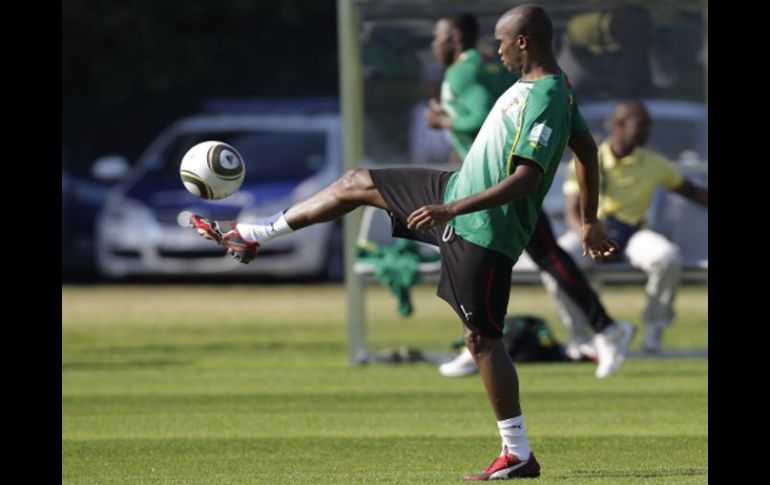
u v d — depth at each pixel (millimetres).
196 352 46281
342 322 55812
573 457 27328
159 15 93188
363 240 43750
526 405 34656
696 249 45281
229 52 97938
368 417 32969
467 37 39000
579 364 42656
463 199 22781
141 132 95250
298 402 35469
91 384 38812
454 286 23984
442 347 47125
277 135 70750
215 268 68438
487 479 24312
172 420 32625
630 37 45312
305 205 25094
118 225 69125
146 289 70812
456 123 38781
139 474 25828
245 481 24906
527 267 42656
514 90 23625
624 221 42938
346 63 44156
